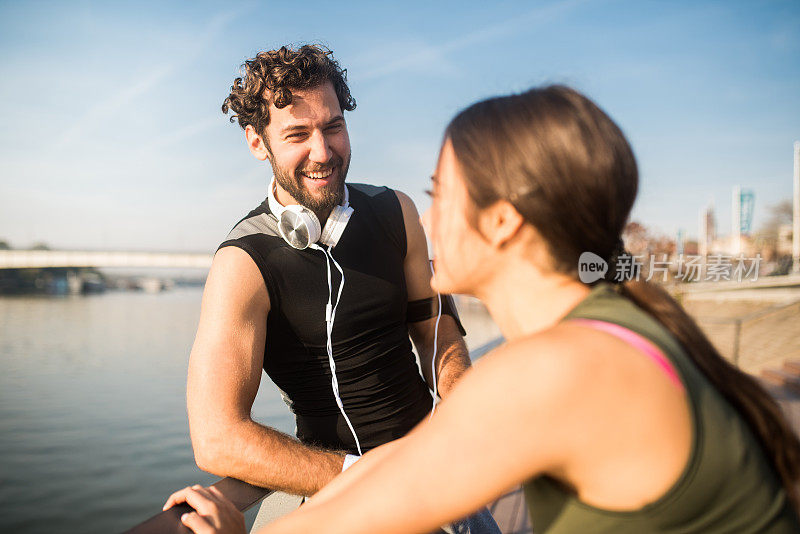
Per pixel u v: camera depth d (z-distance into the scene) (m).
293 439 1.31
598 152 0.62
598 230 0.63
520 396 0.52
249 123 1.58
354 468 0.96
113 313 81.38
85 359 44.28
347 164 1.57
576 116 0.63
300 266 1.48
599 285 0.65
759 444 0.60
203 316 1.38
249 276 1.40
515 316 0.72
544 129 0.62
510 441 0.52
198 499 0.97
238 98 1.54
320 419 1.58
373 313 1.58
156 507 18.34
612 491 0.52
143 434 25.88
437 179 0.73
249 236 1.47
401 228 1.73
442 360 1.76
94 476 20.70
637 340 0.56
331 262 1.52
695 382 0.57
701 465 0.52
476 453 0.52
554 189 0.62
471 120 0.68
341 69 1.64
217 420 1.22
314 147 1.45
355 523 0.55
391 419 1.60
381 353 1.59
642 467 0.51
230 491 1.15
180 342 52.88
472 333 18.56
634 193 0.67
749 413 0.60
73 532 16.38
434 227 0.73
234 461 1.19
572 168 0.61
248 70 1.50
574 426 0.51
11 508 17.92
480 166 0.65
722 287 18.84
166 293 136.62
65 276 121.25
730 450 0.55
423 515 0.54
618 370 0.52
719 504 0.53
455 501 0.53
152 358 44.84
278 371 1.56
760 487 0.56
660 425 0.51
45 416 28.70
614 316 0.59
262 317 1.42
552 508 0.57
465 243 0.69
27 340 52.91
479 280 0.72
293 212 1.44
